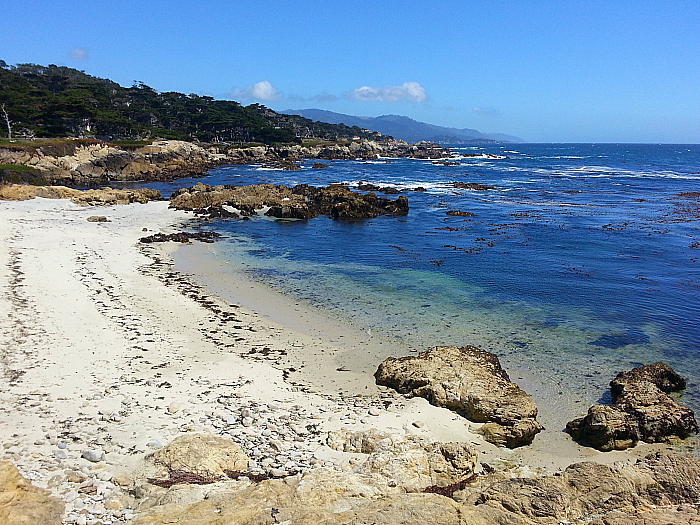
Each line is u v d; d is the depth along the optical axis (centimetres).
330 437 1155
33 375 1379
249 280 2620
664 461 996
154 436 1116
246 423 1212
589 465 977
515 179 8200
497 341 1869
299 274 2767
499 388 1387
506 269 2888
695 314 2153
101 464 989
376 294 2423
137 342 1711
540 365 1673
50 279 2314
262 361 1647
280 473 999
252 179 7819
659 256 3166
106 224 3850
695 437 1273
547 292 2459
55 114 9412
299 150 14275
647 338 1908
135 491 896
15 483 858
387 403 1389
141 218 4238
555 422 1339
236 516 764
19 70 15412
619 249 3372
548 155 18188
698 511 836
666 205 5319
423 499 852
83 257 2794
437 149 18875
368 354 1742
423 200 5734
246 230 4022
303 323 2023
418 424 1263
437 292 2459
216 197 5066
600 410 1255
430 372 1473
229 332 1889
